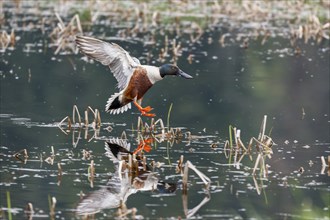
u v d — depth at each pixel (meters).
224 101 17.05
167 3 29.06
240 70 19.81
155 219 9.66
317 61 20.89
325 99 17.41
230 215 9.91
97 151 12.77
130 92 12.80
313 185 11.17
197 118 15.51
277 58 21.16
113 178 11.30
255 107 16.56
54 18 25.67
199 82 18.67
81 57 21.00
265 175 11.62
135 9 26.19
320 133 14.45
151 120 14.55
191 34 23.95
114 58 12.50
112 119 15.17
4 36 21.88
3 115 15.11
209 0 29.44
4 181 11.05
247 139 13.91
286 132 14.52
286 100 17.27
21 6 27.92
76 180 11.17
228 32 24.55
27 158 12.27
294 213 10.03
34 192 10.61
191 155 12.70
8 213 9.78
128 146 13.18
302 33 24.03
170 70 12.85
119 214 9.73
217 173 11.69
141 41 22.58
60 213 9.80
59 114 15.33
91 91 17.36
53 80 18.27
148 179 11.30
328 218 9.88
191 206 10.19
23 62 19.91
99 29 24.02
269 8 27.88
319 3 28.78
